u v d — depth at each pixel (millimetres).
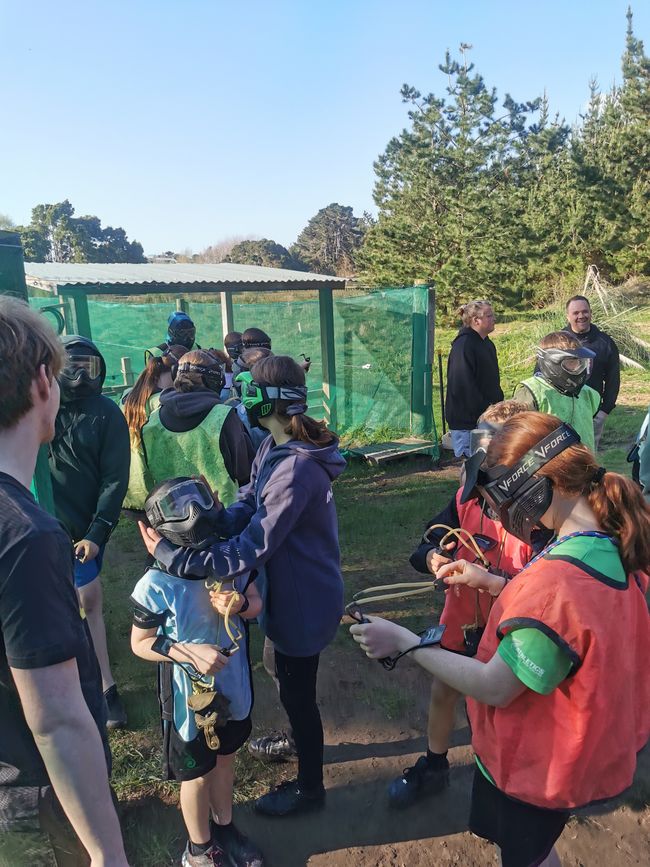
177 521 2291
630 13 30641
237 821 2986
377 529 6504
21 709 1422
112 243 73688
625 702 1709
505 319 25750
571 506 1759
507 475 1762
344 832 2924
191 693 2428
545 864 2045
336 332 10062
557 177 28547
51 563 1334
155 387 4070
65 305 8102
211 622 2443
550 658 1619
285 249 74500
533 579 1683
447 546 2578
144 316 10812
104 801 1397
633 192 25203
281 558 2670
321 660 4316
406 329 9555
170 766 2475
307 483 2525
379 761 3375
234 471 3582
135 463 3699
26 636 1300
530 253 25719
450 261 26766
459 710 3770
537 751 1742
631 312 20469
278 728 3613
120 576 5598
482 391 6695
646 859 2754
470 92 30578
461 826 2949
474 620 2693
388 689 3984
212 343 10891
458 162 30578
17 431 1440
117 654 4348
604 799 1748
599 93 34031
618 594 1672
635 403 12289
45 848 1466
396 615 4863
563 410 3779
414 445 9289
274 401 2602
